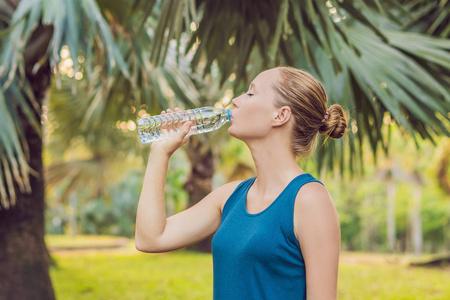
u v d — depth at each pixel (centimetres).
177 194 1731
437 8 411
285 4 314
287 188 158
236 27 368
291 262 155
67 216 2312
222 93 680
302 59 391
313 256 153
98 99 651
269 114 165
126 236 2220
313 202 154
